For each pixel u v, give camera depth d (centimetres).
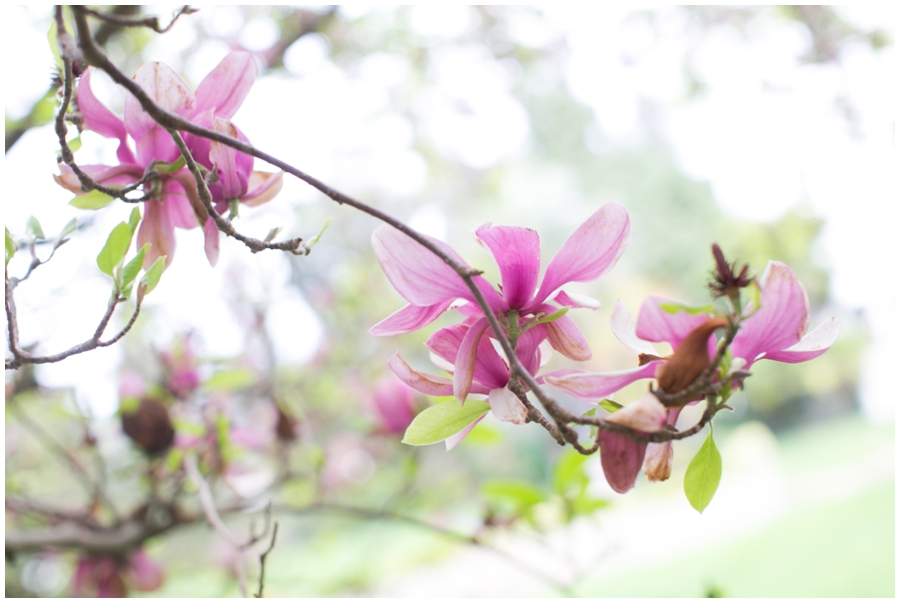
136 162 96
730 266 81
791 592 387
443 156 421
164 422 155
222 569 223
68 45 82
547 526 150
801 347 86
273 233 90
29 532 158
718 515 647
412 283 85
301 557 297
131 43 212
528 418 85
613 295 1070
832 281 653
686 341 80
